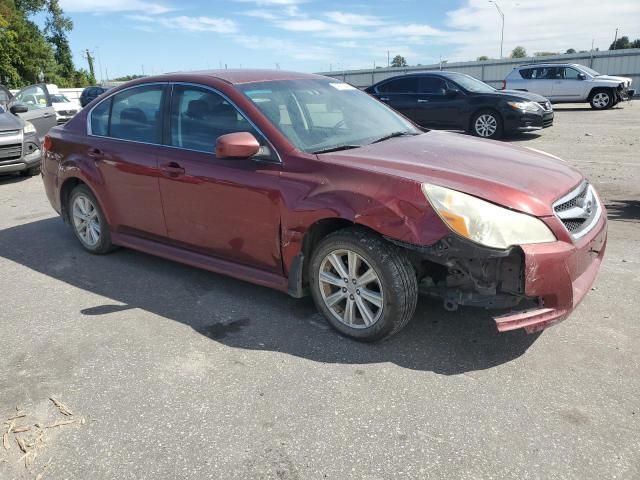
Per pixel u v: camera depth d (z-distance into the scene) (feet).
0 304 13.84
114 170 15.23
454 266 9.95
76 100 92.43
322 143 12.28
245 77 13.75
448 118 41.34
